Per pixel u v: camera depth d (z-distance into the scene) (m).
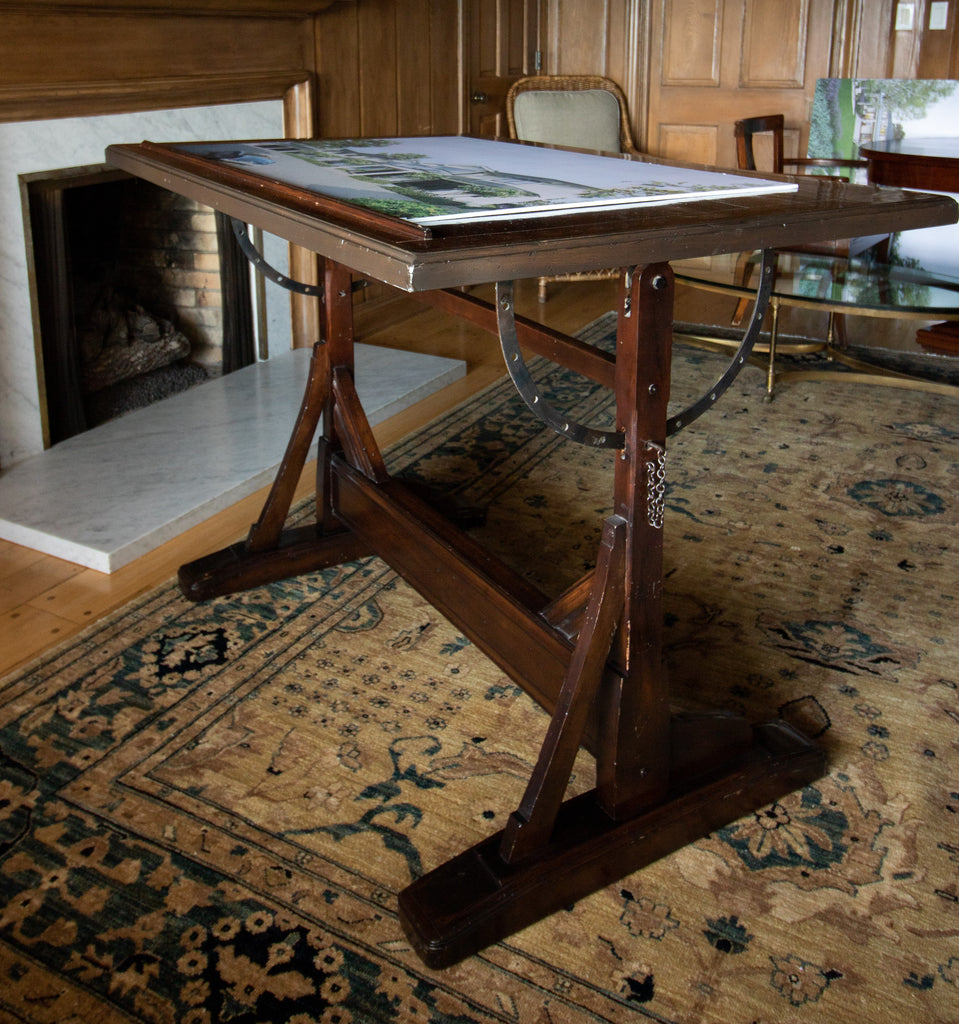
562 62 5.36
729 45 5.07
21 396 2.67
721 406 3.31
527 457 2.94
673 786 1.52
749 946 1.35
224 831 1.53
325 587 2.23
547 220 1.13
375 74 3.90
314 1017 1.24
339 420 2.12
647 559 1.33
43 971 1.30
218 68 3.08
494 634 1.65
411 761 1.69
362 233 1.04
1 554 2.34
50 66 2.53
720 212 1.19
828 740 1.75
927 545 2.42
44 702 1.81
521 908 1.36
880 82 4.80
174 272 3.42
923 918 1.40
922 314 2.86
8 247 2.54
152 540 2.36
